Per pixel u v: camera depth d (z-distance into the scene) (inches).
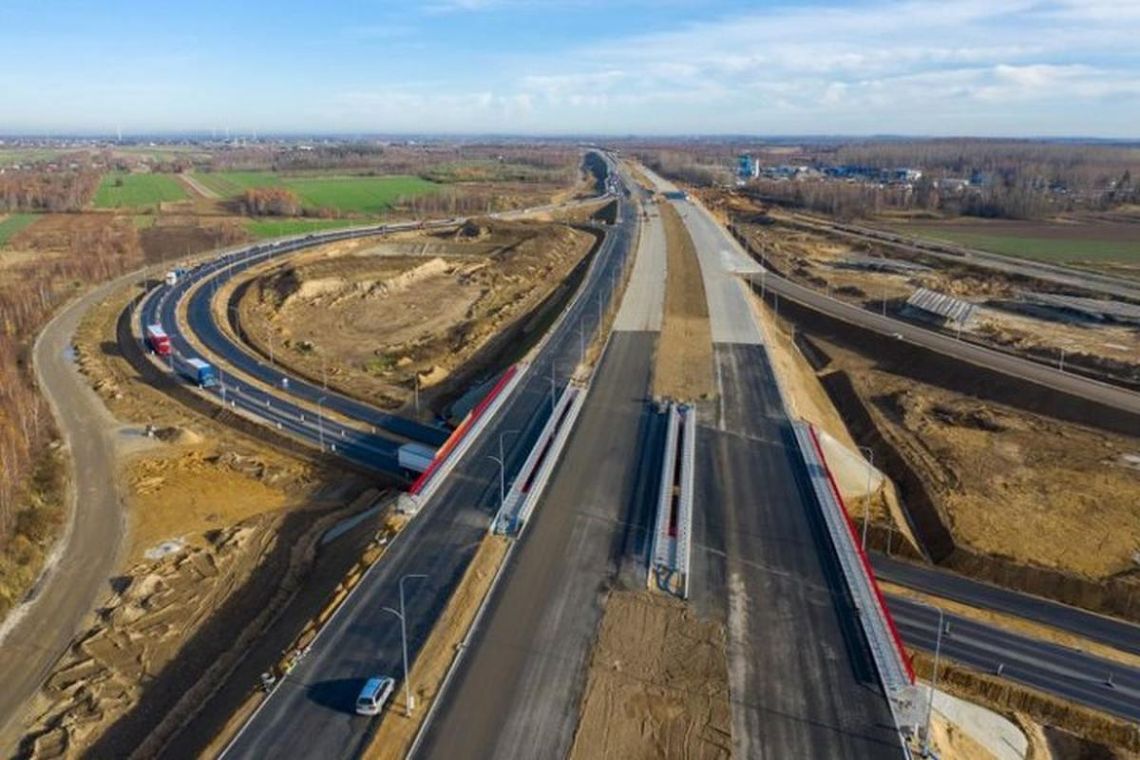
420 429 3038.9
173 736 1508.4
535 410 2723.9
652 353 3348.9
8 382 3314.5
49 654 1828.2
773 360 3280.0
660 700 1400.1
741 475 2229.3
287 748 1304.1
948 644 1830.7
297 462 2807.6
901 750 1301.7
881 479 2608.3
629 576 1760.6
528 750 1294.3
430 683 1444.4
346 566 1903.3
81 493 2554.1
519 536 1923.0
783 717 1363.2
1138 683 1723.7
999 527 2300.7
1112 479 2610.7
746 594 1697.8
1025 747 1553.9
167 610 1956.2
